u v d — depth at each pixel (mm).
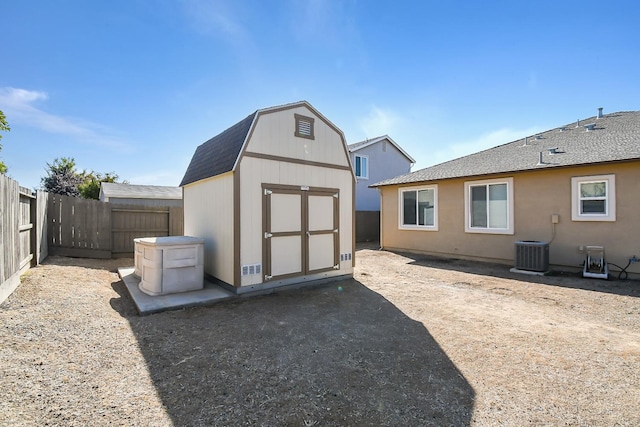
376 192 19094
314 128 6660
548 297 5773
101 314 4391
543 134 11953
